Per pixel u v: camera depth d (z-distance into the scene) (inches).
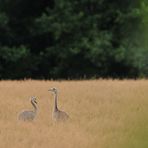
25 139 762.2
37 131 813.9
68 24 2433.6
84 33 2463.1
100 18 2493.8
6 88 1205.1
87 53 2370.8
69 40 2459.4
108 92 1148.5
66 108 993.5
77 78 2438.5
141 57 2369.6
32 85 1263.5
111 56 2363.4
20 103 1038.4
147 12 2454.5
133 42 2479.1
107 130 832.3
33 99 912.3
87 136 788.0
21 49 2456.9
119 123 872.9
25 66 2498.8
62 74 2469.2
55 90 906.7
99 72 2434.8
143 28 2475.4
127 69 2428.6
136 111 962.1
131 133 796.6
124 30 2495.1
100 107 1006.4
